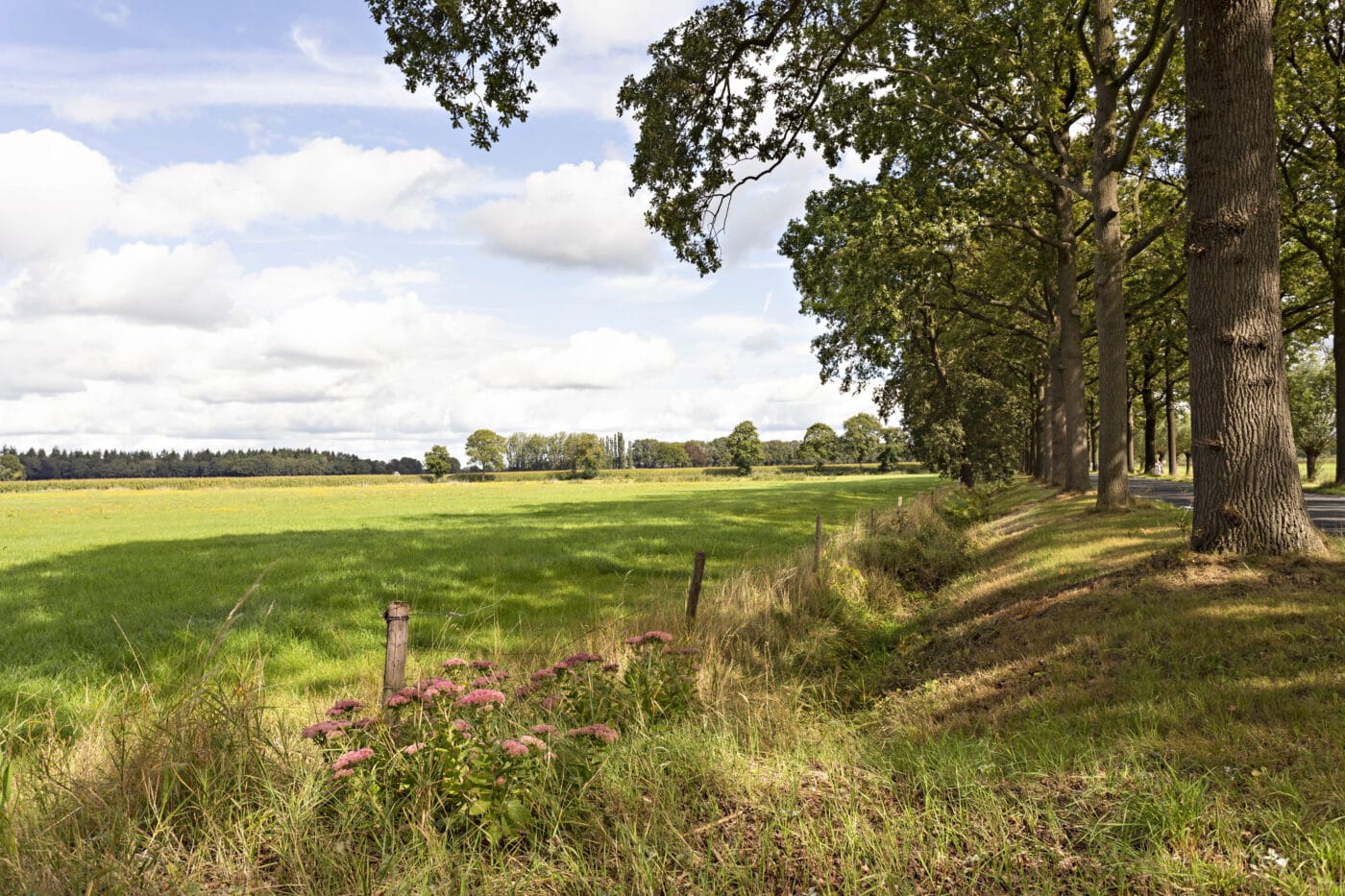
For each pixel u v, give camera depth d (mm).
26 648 10188
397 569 17594
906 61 17234
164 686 4926
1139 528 12422
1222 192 8016
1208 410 8164
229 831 3576
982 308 30172
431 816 3631
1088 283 27078
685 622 8586
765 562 15594
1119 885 3072
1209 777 3846
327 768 3969
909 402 40469
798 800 4066
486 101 9414
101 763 4016
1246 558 7746
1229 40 7938
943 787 4059
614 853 3547
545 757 4145
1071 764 4281
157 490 105562
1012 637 7895
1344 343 24453
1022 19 17141
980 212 19719
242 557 20609
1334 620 5887
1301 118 20359
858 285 18344
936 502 25625
